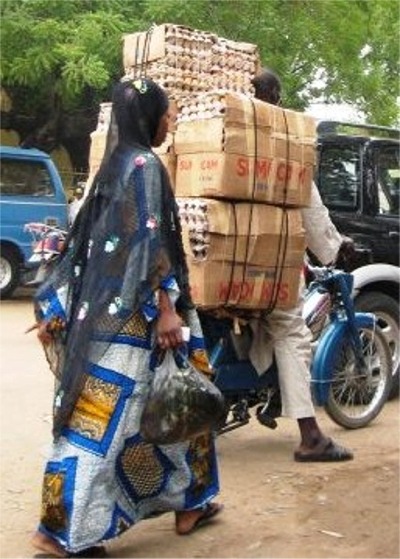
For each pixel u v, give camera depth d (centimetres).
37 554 358
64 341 364
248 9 1284
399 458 500
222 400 351
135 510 355
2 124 1542
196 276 428
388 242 681
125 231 340
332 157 659
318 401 530
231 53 477
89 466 337
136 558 361
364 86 1478
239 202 431
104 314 340
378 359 574
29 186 1275
